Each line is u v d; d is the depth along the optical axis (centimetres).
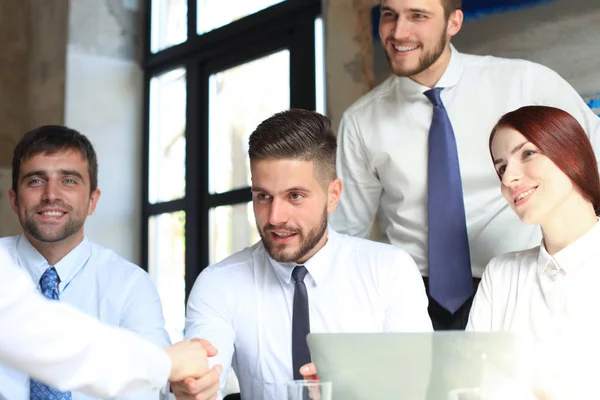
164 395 134
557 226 173
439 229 241
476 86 249
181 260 531
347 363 114
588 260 170
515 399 107
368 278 215
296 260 196
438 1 232
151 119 568
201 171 520
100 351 115
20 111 592
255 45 481
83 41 556
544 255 176
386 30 240
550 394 156
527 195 175
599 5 259
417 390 109
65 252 244
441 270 240
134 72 574
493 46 290
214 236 509
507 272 189
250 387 120
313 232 192
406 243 259
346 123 270
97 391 118
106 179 556
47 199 235
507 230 245
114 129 563
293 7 445
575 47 265
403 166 254
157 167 559
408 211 256
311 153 187
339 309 213
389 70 332
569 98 248
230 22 495
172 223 542
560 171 171
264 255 220
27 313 110
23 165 239
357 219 274
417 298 214
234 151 498
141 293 245
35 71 584
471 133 248
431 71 248
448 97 251
